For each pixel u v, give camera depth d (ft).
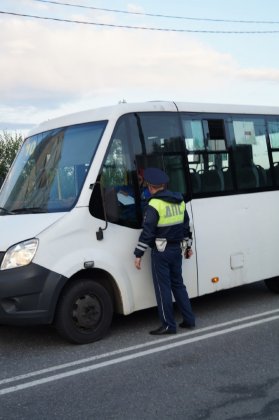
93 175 19.13
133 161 20.26
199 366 16.75
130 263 19.97
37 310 17.84
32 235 18.03
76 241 18.61
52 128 21.88
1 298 17.60
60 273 18.11
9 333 21.12
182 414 13.39
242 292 27.61
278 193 25.21
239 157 23.81
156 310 24.07
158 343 19.22
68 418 13.39
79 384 15.58
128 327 21.45
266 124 25.25
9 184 21.71
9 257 17.78
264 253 24.48
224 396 14.40
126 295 19.81
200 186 22.21
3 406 14.24
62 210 18.86
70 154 20.27
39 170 21.02
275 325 21.16
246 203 23.75
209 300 25.99
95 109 20.84
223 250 22.81
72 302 18.80
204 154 22.50
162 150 21.15
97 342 19.51
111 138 19.72
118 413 13.57
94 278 19.63
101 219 19.21
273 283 26.71
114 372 16.46
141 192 20.36
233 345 18.76
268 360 17.11
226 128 23.53
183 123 22.00
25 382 15.89
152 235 19.26
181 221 20.04
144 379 15.80
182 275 21.38
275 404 13.83
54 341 19.84
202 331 20.59
